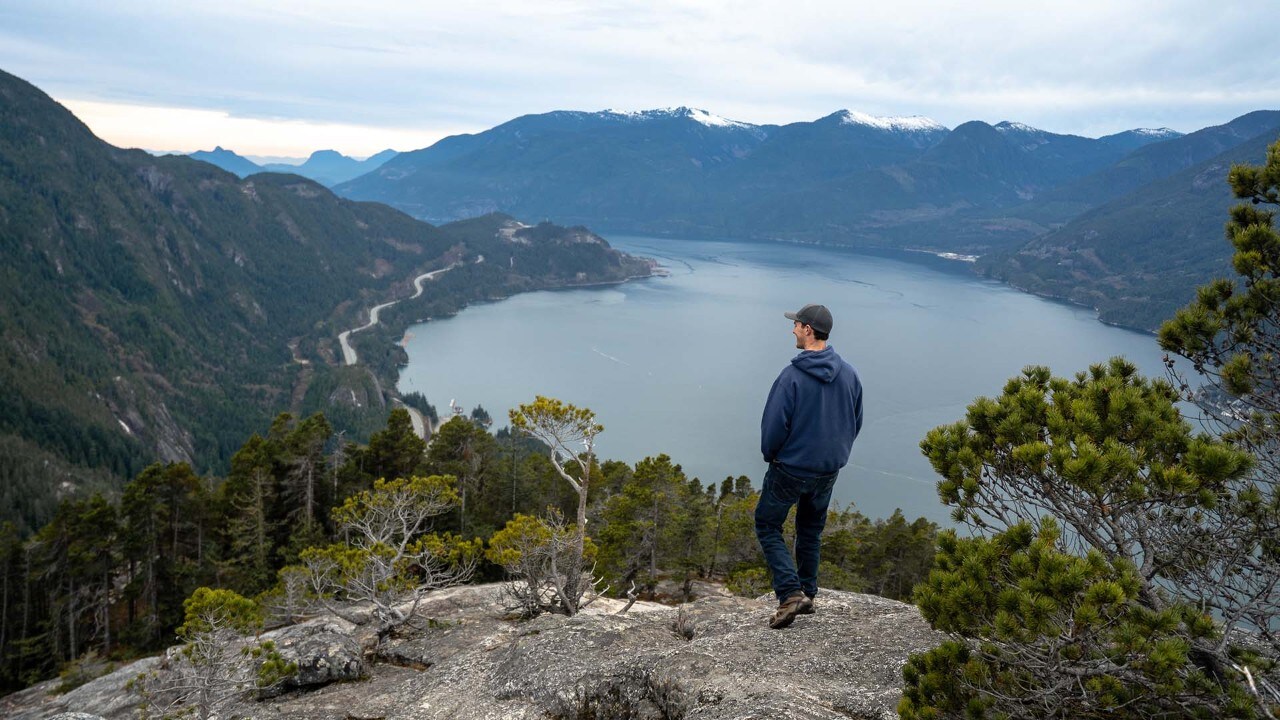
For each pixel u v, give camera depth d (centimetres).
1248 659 419
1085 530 485
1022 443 500
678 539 4109
